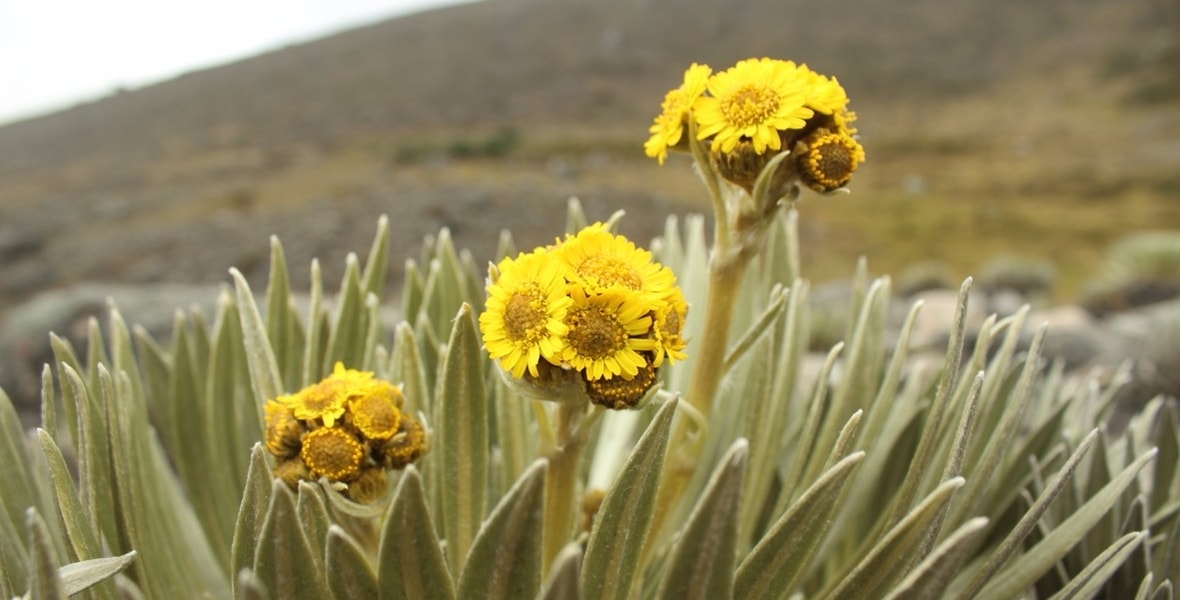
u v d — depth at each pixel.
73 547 1.54
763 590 1.50
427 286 2.66
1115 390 2.59
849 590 1.48
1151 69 68.56
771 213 1.77
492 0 115.19
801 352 2.63
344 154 56.41
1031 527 1.55
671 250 3.12
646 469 1.44
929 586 1.25
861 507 2.29
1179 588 2.01
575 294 1.40
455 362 1.75
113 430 1.73
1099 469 2.25
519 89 81.00
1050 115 65.19
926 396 2.23
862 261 2.53
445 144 55.97
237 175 48.19
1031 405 3.96
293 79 88.12
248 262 22.80
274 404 1.67
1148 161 50.59
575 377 1.48
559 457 1.60
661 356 1.42
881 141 62.59
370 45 98.06
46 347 9.79
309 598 1.39
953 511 1.80
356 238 22.81
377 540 1.69
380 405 1.63
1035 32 86.19
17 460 1.96
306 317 7.05
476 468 1.83
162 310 10.52
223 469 2.52
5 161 67.69
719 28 96.38
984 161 55.97
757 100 1.67
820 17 96.81
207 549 2.65
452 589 1.39
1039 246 36.16
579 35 96.06
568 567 1.09
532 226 25.02
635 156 57.09
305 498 1.50
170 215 35.44
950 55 84.06
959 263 32.56
